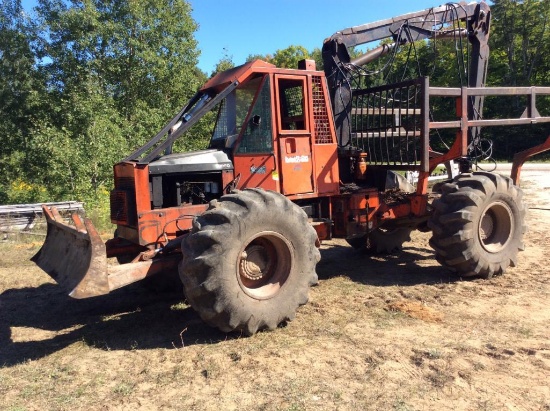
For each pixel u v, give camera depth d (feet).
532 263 22.88
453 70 84.64
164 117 68.59
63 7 72.49
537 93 24.50
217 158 17.63
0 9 72.28
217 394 11.56
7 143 71.00
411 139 22.25
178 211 16.92
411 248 27.71
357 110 24.16
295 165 18.88
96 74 69.05
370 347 13.88
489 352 13.29
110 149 53.42
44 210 19.12
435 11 24.84
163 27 71.77
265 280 15.57
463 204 19.76
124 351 14.57
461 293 18.70
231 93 18.54
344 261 25.03
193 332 15.74
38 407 11.41
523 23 128.47
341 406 10.75
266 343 14.34
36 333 16.67
